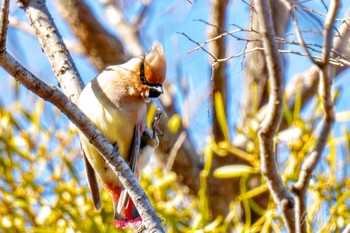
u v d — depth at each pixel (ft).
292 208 25.62
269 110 24.14
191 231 33.19
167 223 33.83
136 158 26.81
